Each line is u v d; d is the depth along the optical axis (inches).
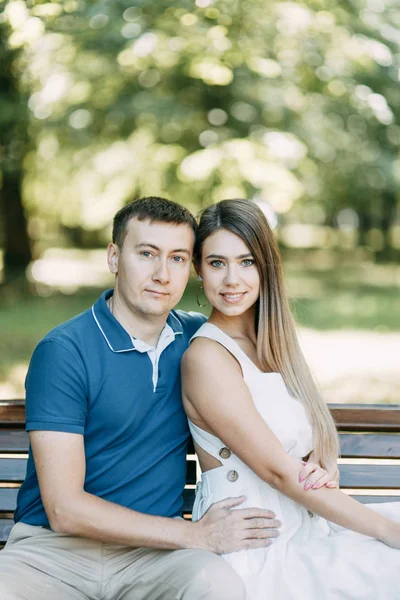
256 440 90.4
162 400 94.7
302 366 99.5
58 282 554.9
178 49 368.8
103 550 91.4
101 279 584.4
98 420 91.2
